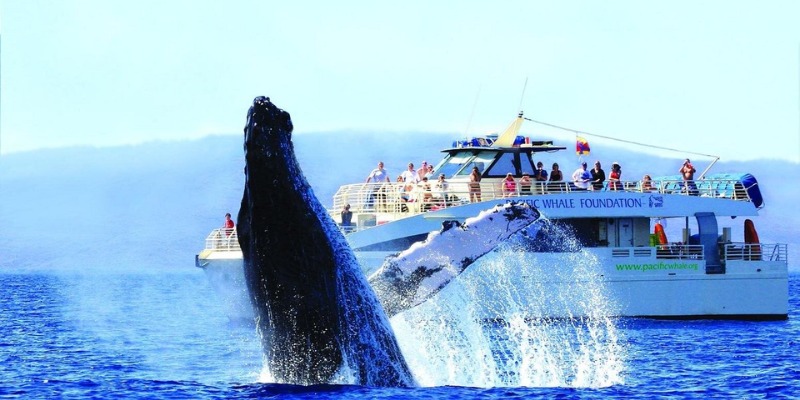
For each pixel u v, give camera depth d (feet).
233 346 388.78
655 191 538.47
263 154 172.55
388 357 196.03
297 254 179.22
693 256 533.96
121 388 262.26
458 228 191.42
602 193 524.52
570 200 519.19
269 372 194.80
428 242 192.13
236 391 248.93
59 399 249.96
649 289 523.29
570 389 254.06
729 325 488.85
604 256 518.78
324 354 188.75
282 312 185.16
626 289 520.42
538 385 261.03
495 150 541.34
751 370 321.93
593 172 545.03
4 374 303.07
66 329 485.56
